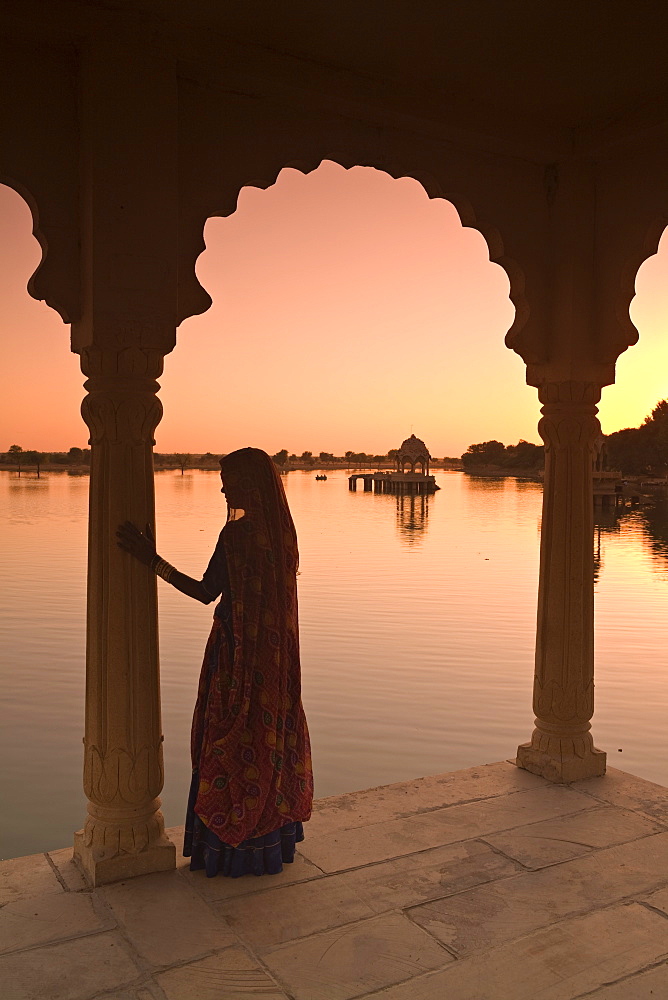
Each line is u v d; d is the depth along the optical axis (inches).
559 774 155.5
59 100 117.3
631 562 1120.8
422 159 143.9
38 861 125.6
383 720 421.7
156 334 120.5
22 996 93.2
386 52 125.3
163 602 781.3
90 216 115.5
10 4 108.0
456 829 135.3
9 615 713.0
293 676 122.6
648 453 3715.6
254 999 93.2
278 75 124.6
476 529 1669.5
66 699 463.2
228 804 117.3
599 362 158.9
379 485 3575.3
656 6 112.4
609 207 156.3
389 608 760.3
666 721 421.1
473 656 567.2
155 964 99.1
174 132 120.3
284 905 112.3
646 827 136.5
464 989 95.2
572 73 131.9
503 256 154.6
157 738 123.2
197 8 113.7
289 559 122.3
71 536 1465.3
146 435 122.0
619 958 101.3
